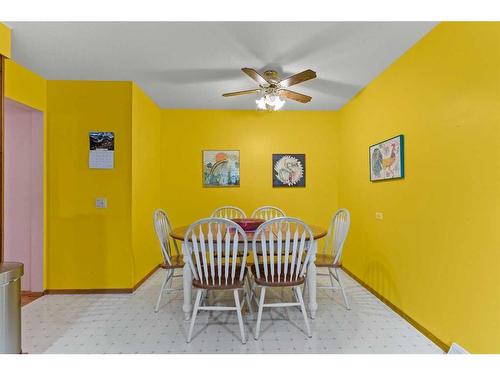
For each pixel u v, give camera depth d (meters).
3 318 1.58
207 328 2.36
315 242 2.50
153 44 2.38
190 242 2.44
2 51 2.06
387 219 2.83
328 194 4.30
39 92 3.04
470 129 1.79
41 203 3.09
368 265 3.25
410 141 2.44
